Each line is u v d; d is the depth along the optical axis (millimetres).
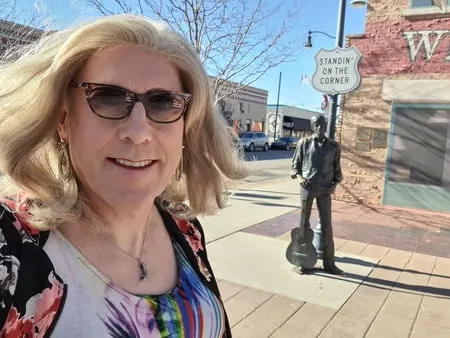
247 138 31594
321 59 5527
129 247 1256
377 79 9516
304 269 4727
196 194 1695
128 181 1169
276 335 3311
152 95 1180
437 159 9109
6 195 1188
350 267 5043
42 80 1107
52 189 1175
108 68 1135
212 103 1586
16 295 927
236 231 6484
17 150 1118
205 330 1322
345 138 9898
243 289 4191
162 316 1190
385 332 3438
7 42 3695
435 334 3436
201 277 1480
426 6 8898
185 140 1575
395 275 4844
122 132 1134
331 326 3502
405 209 9305
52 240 1077
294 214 8148
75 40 1103
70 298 1028
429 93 8992
